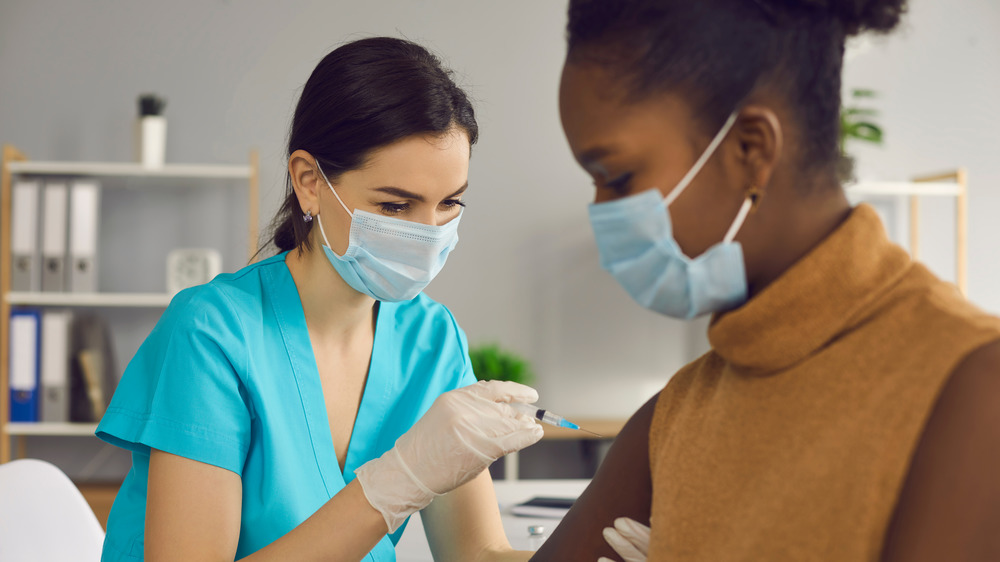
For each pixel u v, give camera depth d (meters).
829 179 0.56
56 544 1.27
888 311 0.52
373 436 1.24
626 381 3.58
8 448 2.95
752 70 0.55
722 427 0.59
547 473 3.44
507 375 3.17
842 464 0.49
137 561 1.11
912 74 3.73
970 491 0.44
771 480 0.53
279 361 1.17
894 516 0.47
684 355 3.59
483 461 0.99
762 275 0.57
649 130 0.56
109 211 3.37
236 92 3.44
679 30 0.55
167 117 3.41
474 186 3.54
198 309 1.11
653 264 0.59
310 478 1.16
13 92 3.35
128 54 3.40
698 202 0.56
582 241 3.56
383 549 1.20
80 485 3.15
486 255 3.54
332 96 1.08
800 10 0.56
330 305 1.20
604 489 0.80
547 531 1.47
